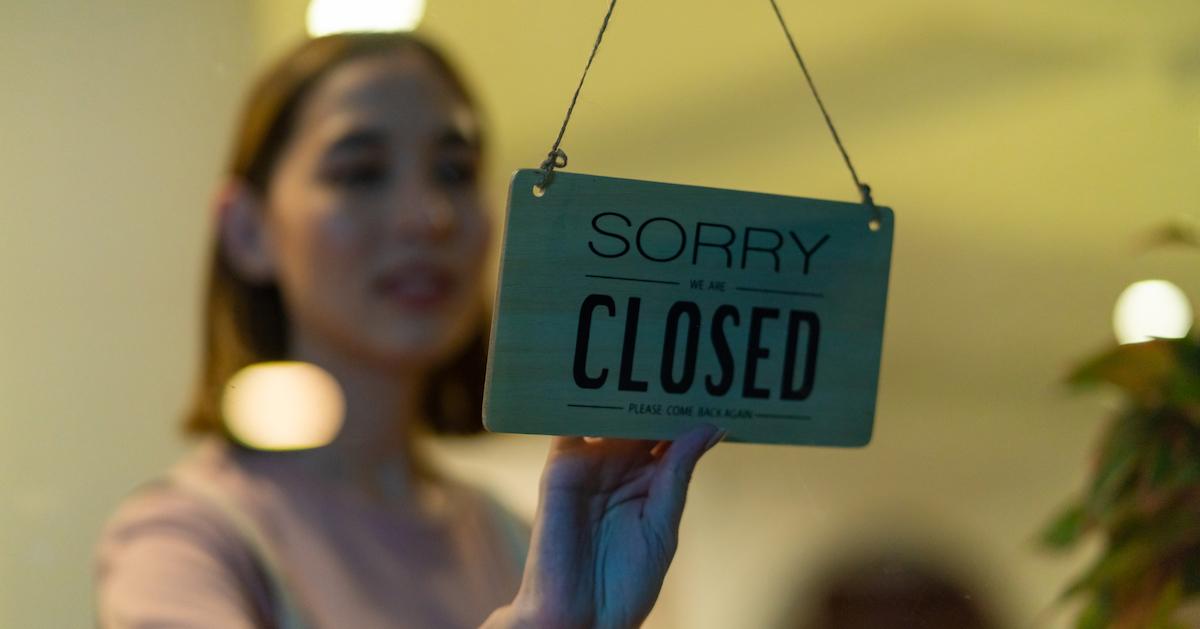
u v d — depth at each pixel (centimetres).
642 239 67
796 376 70
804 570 161
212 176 169
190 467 111
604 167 176
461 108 121
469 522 124
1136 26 165
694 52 169
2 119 164
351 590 104
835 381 71
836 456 198
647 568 68
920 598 148
